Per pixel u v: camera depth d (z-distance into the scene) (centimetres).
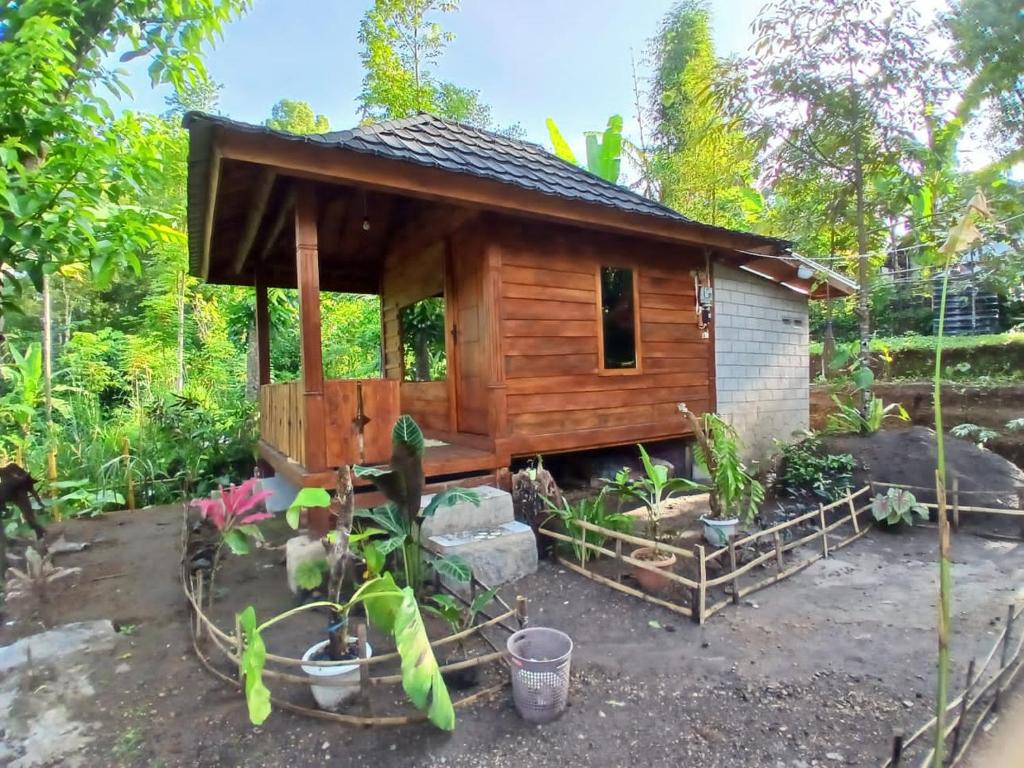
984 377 943
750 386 724
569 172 618
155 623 346
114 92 449
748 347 724
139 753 220
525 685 236
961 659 286
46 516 588
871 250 856
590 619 343
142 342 1131
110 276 405
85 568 451
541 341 524
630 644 310
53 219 387
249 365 1002
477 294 525
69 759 217
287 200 448
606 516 459
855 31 654
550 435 523
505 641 306
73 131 395
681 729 232
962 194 525
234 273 705
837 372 1073
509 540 406
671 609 350
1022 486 549
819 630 323
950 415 909
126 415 941
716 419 475
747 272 726
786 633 320
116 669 288
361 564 355
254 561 453
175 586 409
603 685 268
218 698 261
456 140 560
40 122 377
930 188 684
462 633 255
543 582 401
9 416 700
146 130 506
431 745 224
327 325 1276
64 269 700
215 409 932
